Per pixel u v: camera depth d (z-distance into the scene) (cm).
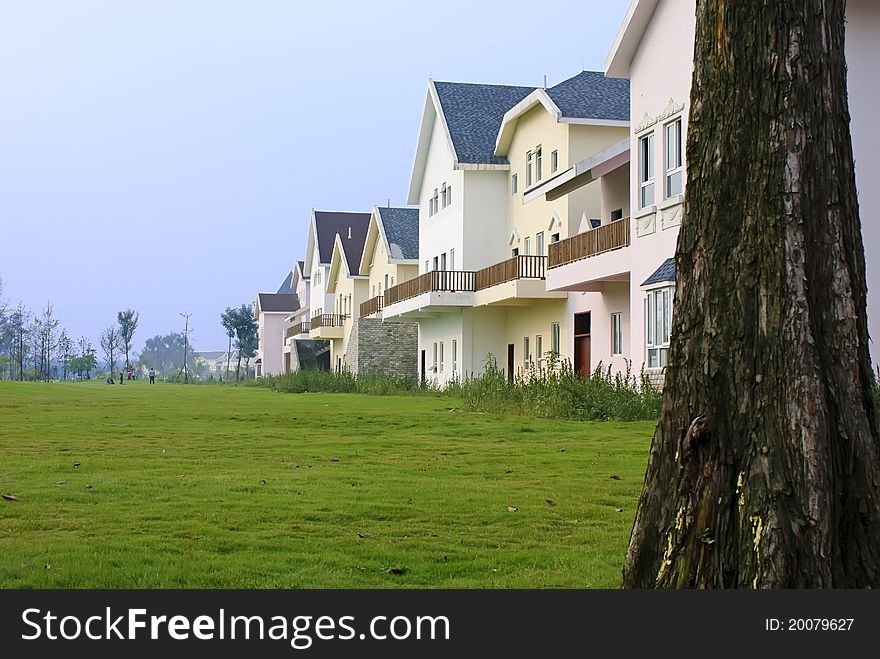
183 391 5491
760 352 582
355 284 7612
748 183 601
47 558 812
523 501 1120
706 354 597
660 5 2712
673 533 595
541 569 814
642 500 623
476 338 4806
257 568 790
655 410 2372
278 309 12194
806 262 586
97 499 1116
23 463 1455
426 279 4794
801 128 595
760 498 563
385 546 880
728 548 572
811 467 558
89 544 870
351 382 5406
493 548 886
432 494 1163
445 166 5122
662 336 2583
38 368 9800
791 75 596
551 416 2480
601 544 904
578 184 3409
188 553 841
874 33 2362
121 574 765
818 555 549
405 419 2469
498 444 1792
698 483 587
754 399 579
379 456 1592
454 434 2034
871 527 562
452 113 5053
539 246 4359
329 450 1694
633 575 614
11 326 9756
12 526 953
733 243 601
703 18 627
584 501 1127
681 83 2605
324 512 1036
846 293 591
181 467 1424
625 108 3941
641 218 2805
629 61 2895
